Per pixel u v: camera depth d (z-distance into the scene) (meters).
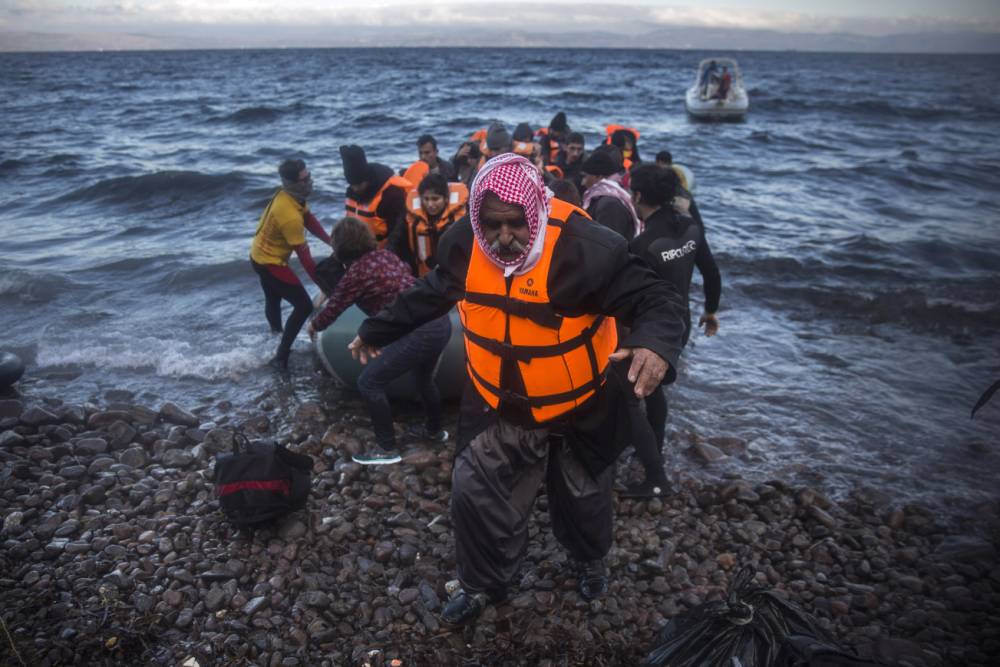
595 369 2.68
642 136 25.92
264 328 6.85
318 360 5.86
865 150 22.50
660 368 2.22
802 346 6.57
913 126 31.66
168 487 4.11
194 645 2.94
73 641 2.91
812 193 14.70
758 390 5.63
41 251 9.62
